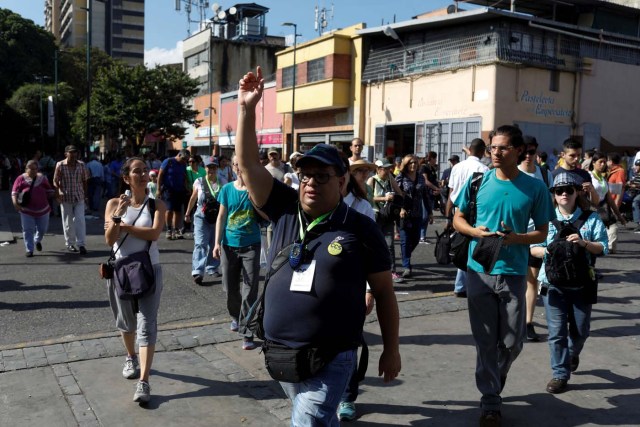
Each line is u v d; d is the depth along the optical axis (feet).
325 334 8.88
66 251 36.58
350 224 9.21
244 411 14.24
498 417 12.98
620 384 15.62
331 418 8.98
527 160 20.34
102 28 421.18
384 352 9.57
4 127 181.47
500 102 70.13
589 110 76.48
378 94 89.71
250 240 18.90
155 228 15.06
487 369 13.12
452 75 75.72
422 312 22.47
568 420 13.62
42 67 221.46
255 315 9.73
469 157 24.61
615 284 27.20
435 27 79.30
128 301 15.37
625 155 67.15
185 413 14.12
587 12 86.38
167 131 144.25
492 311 13.20
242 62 170.30
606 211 31.53
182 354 18.06
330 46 95.09
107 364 17.08
